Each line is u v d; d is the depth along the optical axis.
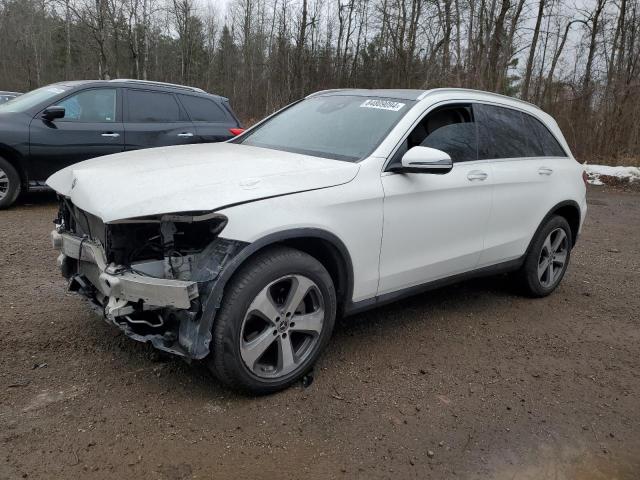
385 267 3.76
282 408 3.16
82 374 3.35
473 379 3.70
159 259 3.12
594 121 19.22
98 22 30.05
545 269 5.33
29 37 47.97
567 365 4.03
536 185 4.95
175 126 8.44
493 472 2.80
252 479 2.60
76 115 7.75
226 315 2.96
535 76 22.03
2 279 4.81
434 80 24.36
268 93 36.41
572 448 3.06
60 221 3.70
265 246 3.12
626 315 5.16
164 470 2.61
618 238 8.80
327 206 3.29
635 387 3.79
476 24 23.48
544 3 24.28
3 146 7.20
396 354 3.95
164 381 3.33
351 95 4.55
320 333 3.43
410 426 3.11
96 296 3.42
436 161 3.54
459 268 4.37
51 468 2.56
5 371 3.31
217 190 2.97
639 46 20.81
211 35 53.44
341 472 2.70
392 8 31.45
